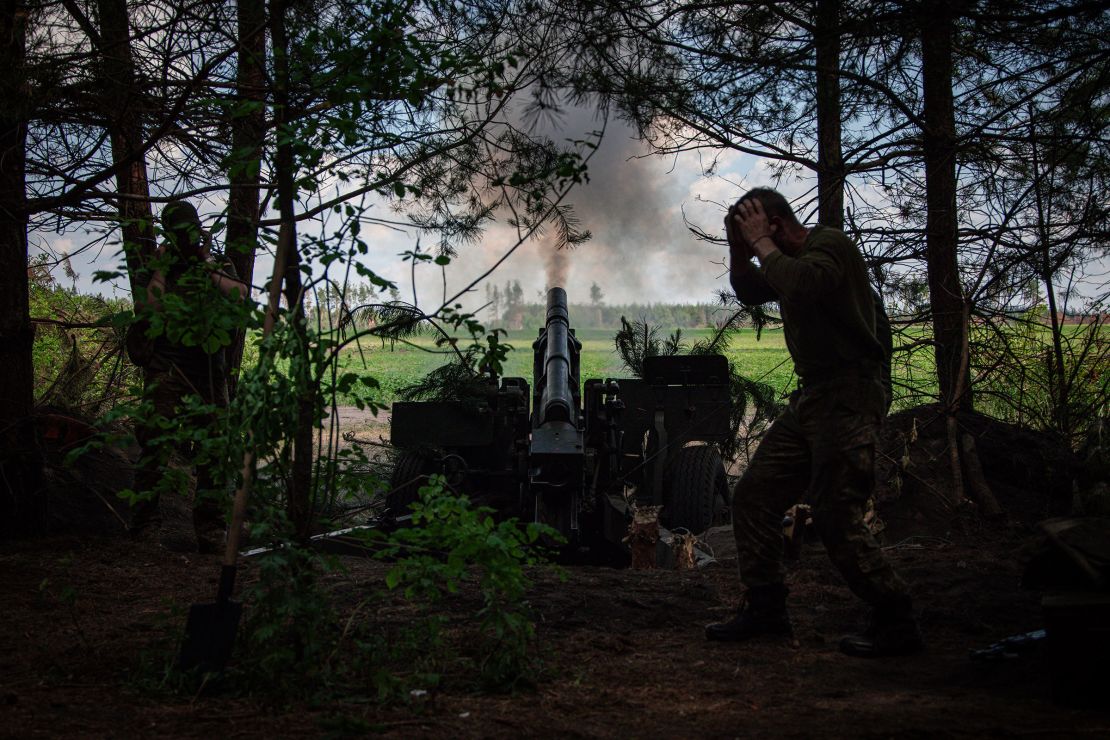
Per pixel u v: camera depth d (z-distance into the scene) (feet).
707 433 26.25
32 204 16.88
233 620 10.44
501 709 9.68
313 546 11.35
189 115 17.87
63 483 21.43
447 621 13.33
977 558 17.40
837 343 11.97
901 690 10.57
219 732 8.80
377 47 11.37
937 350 23.49
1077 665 9.61
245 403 10.18
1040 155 19.95
